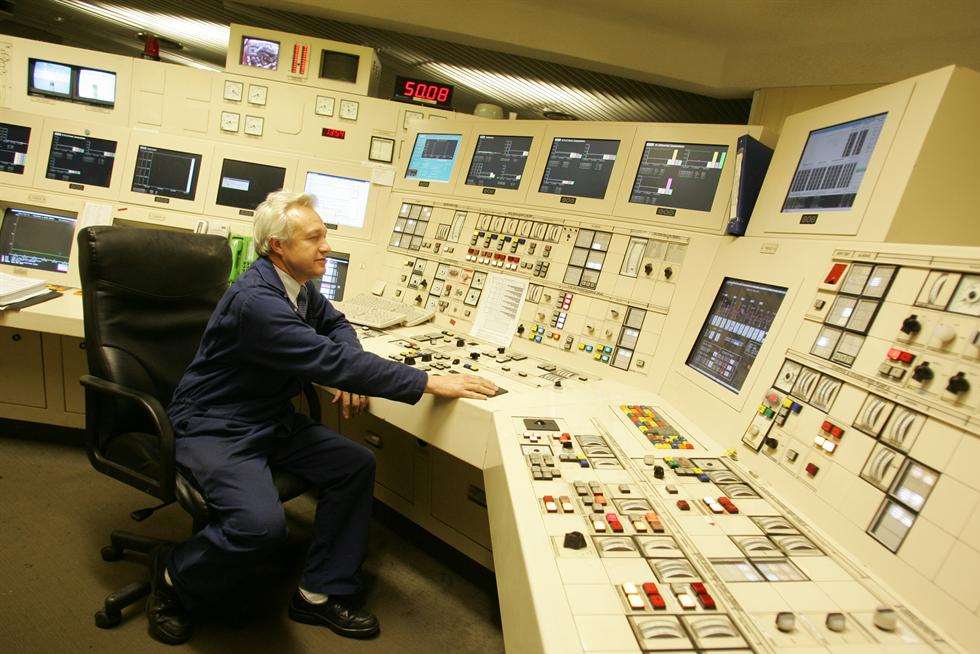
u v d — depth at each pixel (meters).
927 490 0.86
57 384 2.53
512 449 1.23
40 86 2.96
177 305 1.77
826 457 1.06
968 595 0.75
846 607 0.79
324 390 2.48
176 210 2.72
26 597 1.70
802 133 1.64
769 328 1.42
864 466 0.98
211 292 1.85
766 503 1.06
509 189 2.37
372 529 2.35
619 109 5.73
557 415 1.46
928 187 1.21
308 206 1.73
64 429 2.62
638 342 1.89
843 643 0.72
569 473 1.13
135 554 1.93
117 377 1.58
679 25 3.85
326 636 1.72
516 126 2.42
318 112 3.01
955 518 0.80
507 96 6.38
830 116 1.54
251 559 1.48
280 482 1.64
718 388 1.51
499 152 2.46
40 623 1.61
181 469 1.56
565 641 0.69
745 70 3.96
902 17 3.03
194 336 1.82
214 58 7.83
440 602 1.95
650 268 1.93
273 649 1.64
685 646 0.70
